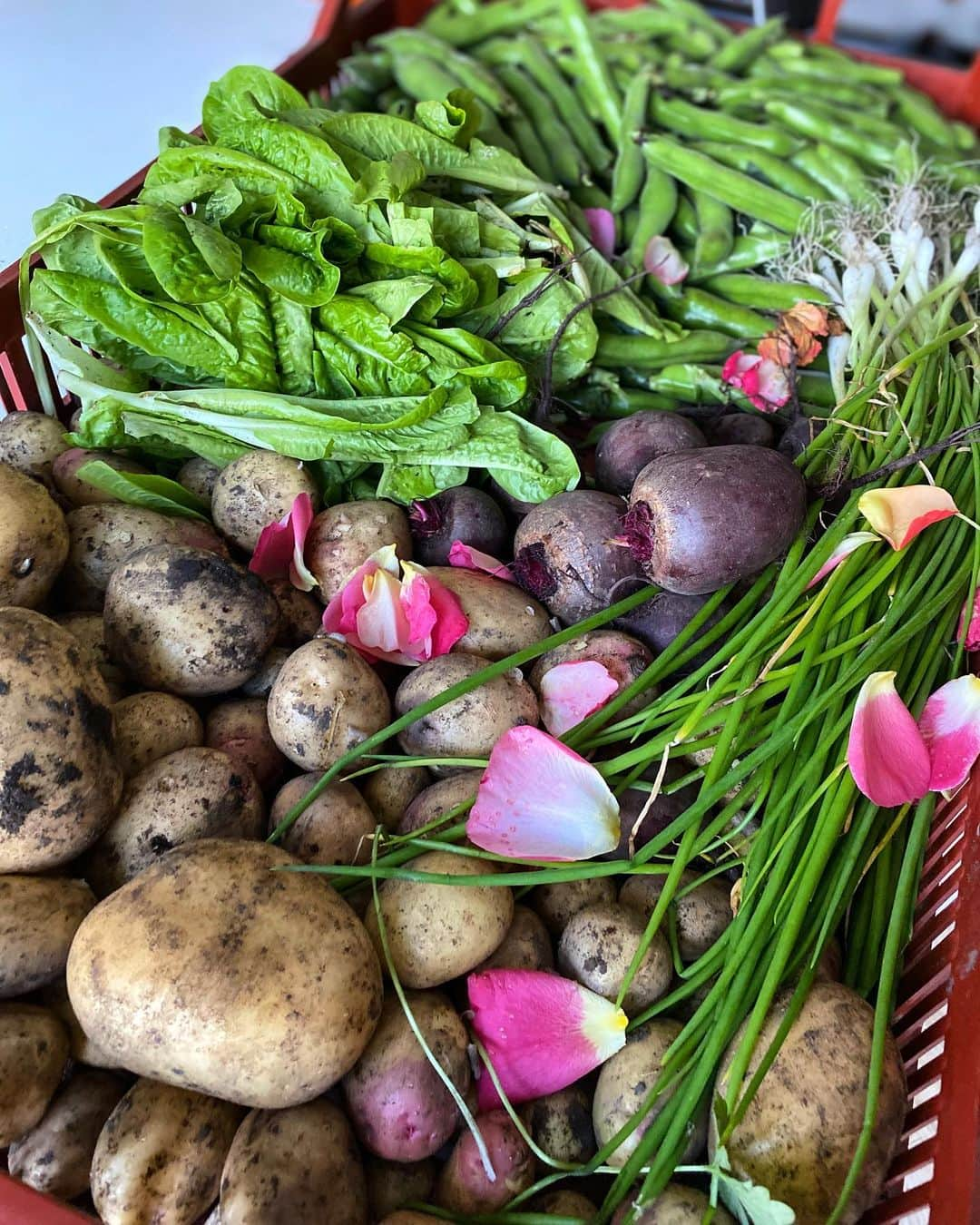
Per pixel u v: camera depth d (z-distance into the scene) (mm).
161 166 464
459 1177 306
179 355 443
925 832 342
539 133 694
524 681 396
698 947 354
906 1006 343
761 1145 291
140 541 427
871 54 827
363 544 431
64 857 322
